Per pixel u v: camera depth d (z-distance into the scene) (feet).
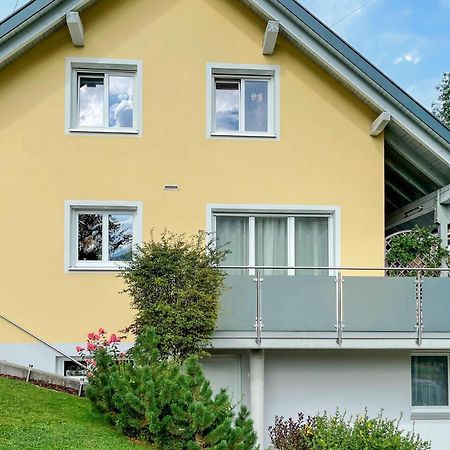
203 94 37.40
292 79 37.99
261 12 36.68
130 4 37.27
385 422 32.01
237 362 34.55
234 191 37.24
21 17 33.94
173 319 29.22
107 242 36.63
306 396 34.30
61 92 36.45
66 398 30.71
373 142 38.06
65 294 35.60
